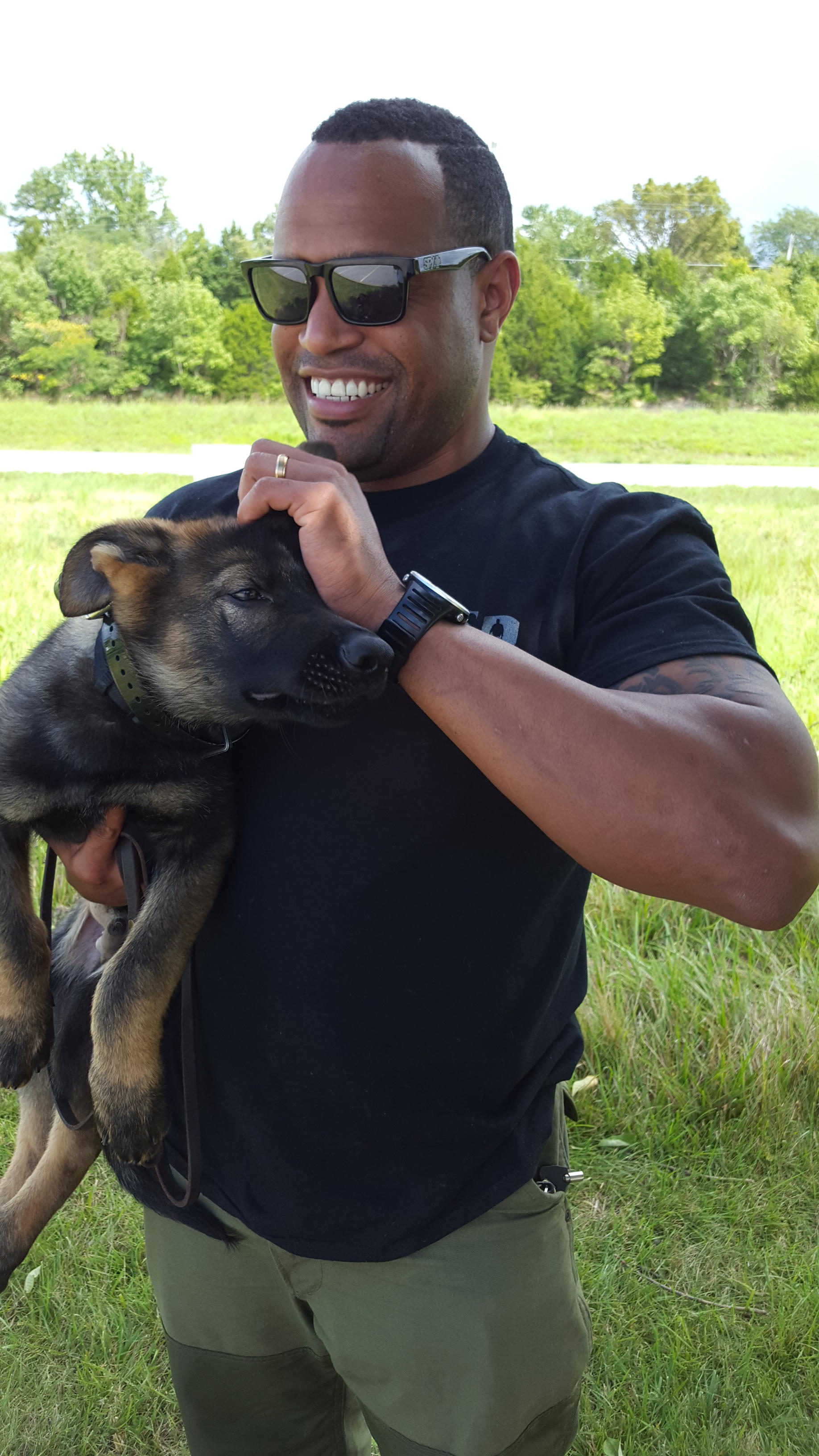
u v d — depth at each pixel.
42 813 1.06
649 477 8.80
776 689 0.75
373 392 0.88
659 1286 1.44
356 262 0.84
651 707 0.70
